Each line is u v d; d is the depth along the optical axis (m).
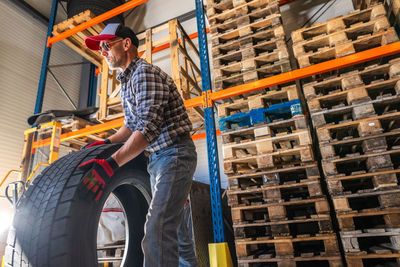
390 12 3.25
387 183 2.26
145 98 1.47
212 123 3.38
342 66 2.94
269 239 2.53
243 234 2.62
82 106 7.98
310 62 3.12
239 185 2.84
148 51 4.33
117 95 4.66
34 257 1.31
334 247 2.28
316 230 3.78
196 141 6.41
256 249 3.07
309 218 2.45
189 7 7.39
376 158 2.36
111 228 3.09
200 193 3.58
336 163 2.71
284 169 2.66
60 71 7.93
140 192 2.21
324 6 5.69
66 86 8.00
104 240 3.08
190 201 3.20
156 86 1.51
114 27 1.74
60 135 4.44
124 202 2.12
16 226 1.45
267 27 3.46
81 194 1.43
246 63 3.32
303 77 3.09
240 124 3.30
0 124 6.17
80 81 8.51
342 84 2.74
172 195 1.48
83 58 8.75
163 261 1.34
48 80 7.50
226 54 3.49
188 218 3.22
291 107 2.86
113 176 1.69
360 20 3.08
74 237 1.34
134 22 8.00
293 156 3.04
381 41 2.91
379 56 2.82
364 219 3.04
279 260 2.40
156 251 1.35
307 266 2.73
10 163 6.20
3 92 6.37
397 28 3.32
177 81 3.91
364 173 2.40
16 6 7.12
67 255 1.29
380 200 2.29
